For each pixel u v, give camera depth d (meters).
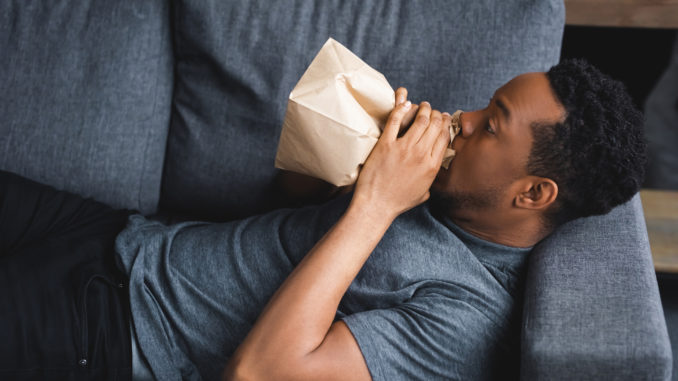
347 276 0.91
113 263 1.13
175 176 1.33
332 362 0.87
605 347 0.81
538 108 0.89
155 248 1.10
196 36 1.25
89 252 1.12
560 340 0.83
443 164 0.97
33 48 1.26
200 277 1.05
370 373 0.89
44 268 1.05
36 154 1.26
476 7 1.18
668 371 0.80
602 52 1.94
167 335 1.03
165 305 1.04
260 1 1.23
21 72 1.26
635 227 0.98
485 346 0.94
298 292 0.89
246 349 0.88
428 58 1.19
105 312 1.03
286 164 0.96
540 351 0.83
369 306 1.00
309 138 0.90
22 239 1.15
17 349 0.97
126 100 1.27
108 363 1.00
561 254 0.96
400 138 0.92
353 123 0.88
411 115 0.95
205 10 1.23
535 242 1.01
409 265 0.98
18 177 1.20
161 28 1.30
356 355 0.89
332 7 1.23
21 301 1.00
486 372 0.95
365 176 0.93
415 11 1.20
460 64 1.18
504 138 0.91
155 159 1.33
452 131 0.97
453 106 1.18
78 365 0.99
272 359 0.86
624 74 1.97
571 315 0.86
